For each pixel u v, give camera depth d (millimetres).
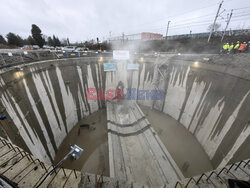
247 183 2664
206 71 16203
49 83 15000
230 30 31734
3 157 3541
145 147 14586
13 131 8531
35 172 3207
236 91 11930
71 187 3002
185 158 14320
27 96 11266
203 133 15453
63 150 15250
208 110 15094
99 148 15680
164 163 12352
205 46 28672
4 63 10828
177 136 17656
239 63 12859
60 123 16156
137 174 11695
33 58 16281
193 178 3584
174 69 21453
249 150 9109
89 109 22641
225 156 11414
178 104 20734
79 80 20203
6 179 2373
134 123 18562
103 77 24000
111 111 21547
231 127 11547
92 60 21969
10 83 9594
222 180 3494
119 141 15500
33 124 11328
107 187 3338
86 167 13352
